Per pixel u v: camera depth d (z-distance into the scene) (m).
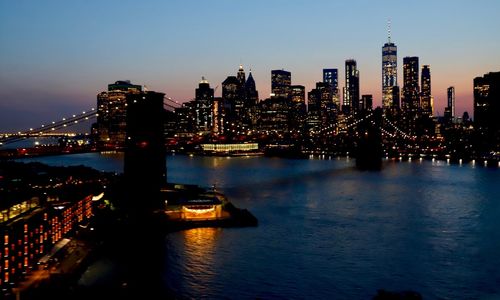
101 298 111.38
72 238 157.00
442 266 137.00
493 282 125.44
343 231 177.00
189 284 122.69
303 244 159.00
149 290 117.94
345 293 118.06
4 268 114.19
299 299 114.62
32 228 128.50
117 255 145.12
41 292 111.31
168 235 170.88
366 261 141.25
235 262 139.75
